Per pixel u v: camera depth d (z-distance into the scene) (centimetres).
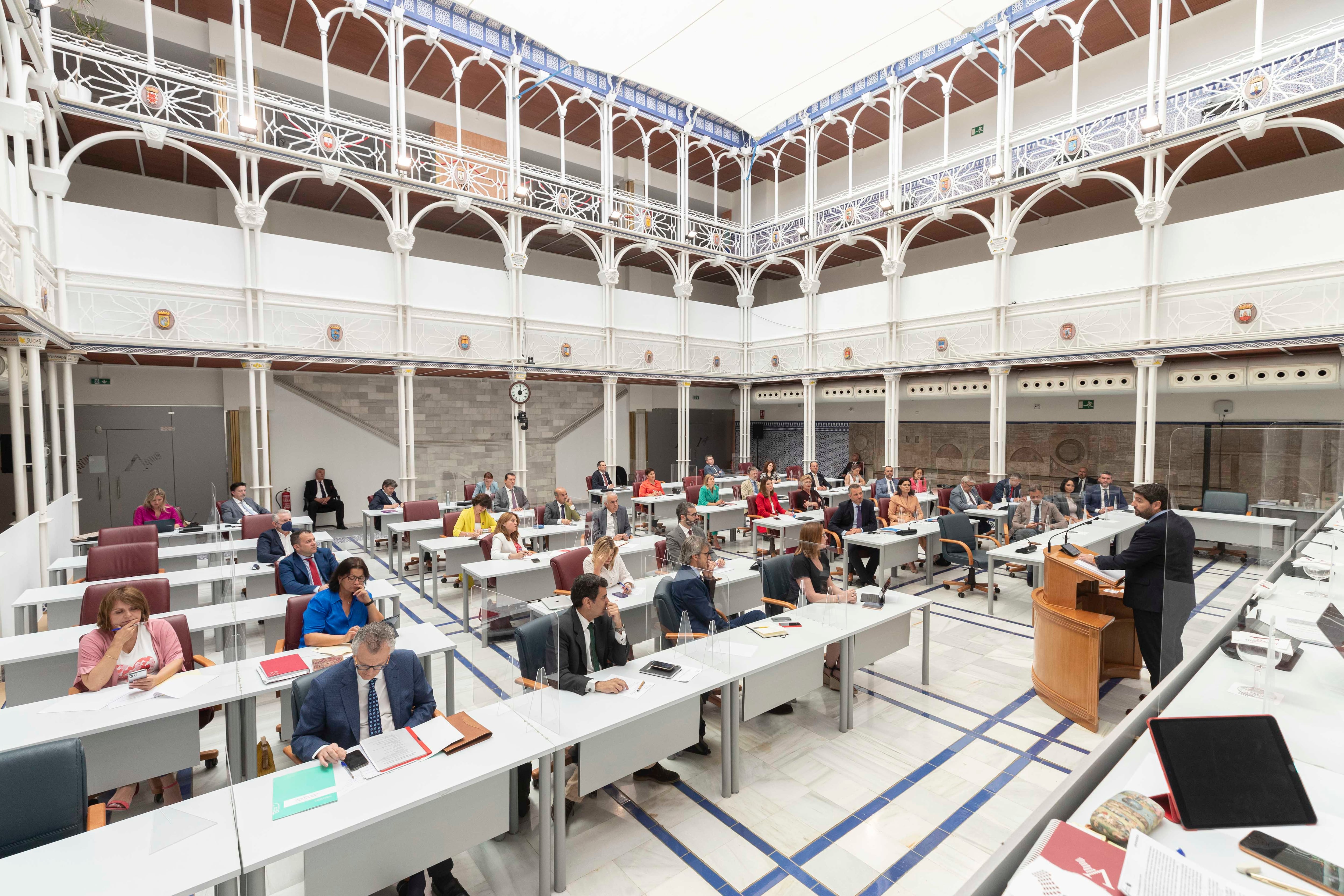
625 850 355
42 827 247
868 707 533
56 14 1076
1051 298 1161
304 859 245
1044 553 571
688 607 511
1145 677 575
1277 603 344
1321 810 185
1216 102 977
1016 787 416
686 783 422
